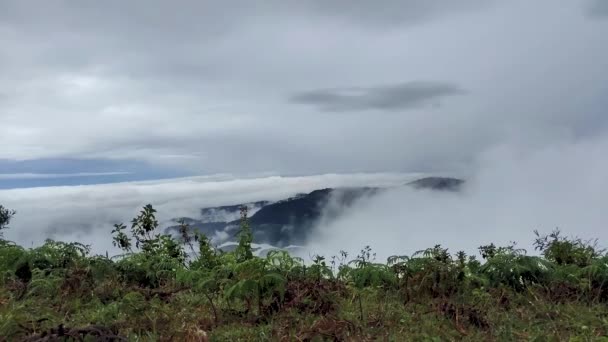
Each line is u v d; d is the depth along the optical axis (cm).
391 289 747
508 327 566
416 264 759
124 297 638
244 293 617
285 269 722
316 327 543
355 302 684
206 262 922
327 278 744
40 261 790
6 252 794
